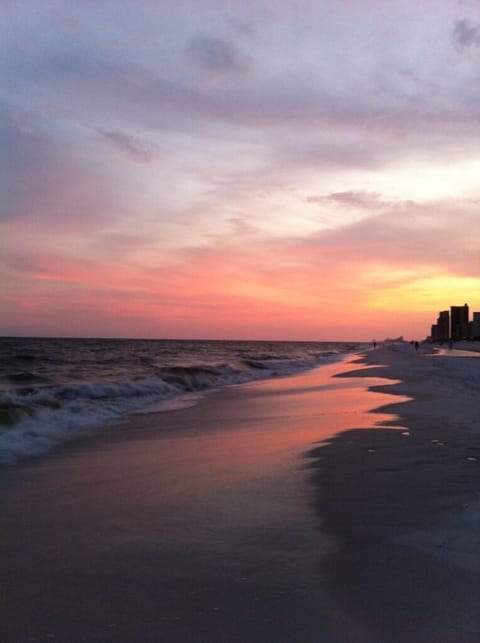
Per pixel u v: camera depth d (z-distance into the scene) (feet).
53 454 30.58
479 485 21.90
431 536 16.29
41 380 79.05
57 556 15.38
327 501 20.11
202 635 11.02
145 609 12.14
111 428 39.99
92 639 10.93
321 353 281.33
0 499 21.42
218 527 17.57
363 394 61.26
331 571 13.92
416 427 35.70
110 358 159.94
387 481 22.68
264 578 13.61
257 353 258.37
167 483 23.50
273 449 30.25
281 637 10.90
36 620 11.73
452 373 91.81
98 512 19.54
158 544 16.17
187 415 46.83
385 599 12.37
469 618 11.50
